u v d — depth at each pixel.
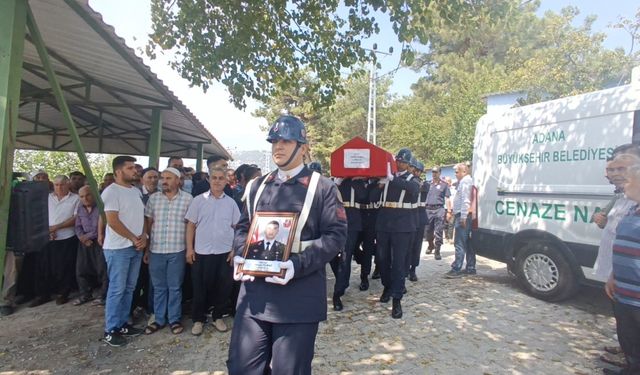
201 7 5.24
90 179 3.75
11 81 2.68
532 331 4.09
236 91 5.89
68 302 5.15
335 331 4.14
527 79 16.14
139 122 9.15
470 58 25.55
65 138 11.34
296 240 2.08
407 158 4.84
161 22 5.40
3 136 2.59
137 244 3.93
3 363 3.45
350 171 4.87
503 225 5.50
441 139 21.34
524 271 5.25
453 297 5.25
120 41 4.09
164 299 4.20
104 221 4.27
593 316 4.48
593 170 4.42
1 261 2.69
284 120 2.21
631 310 2.73
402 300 5.16
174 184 4.15
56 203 5.07
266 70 6.16
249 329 2.09
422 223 6.30
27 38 4.18
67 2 3.31
